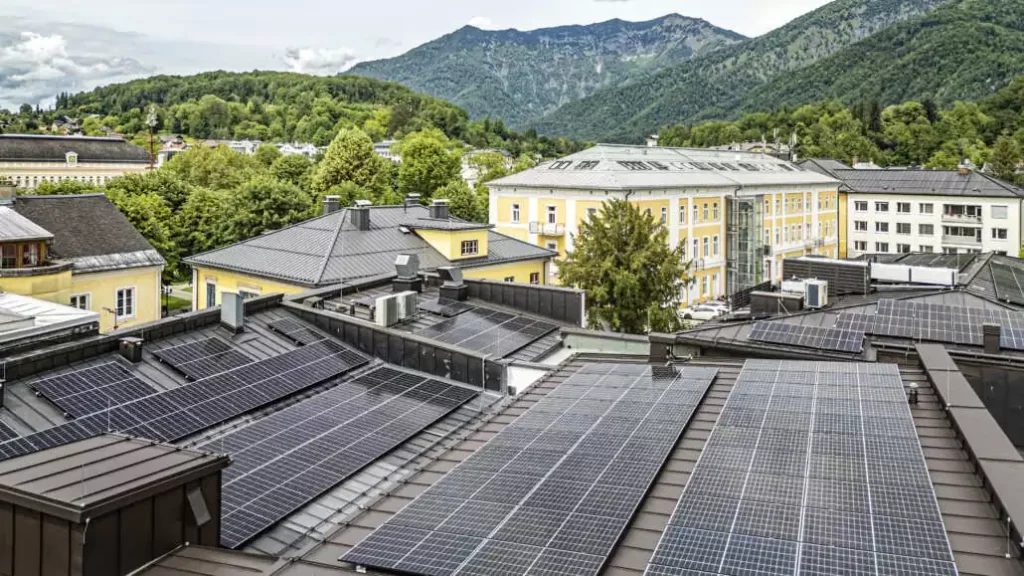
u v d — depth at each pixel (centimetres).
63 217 5403
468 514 1341
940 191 11712
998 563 1126
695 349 3180
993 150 16975
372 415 2097
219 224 9800
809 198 11388
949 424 1698
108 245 5403
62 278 4525
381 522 1404
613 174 8212
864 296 3966
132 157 19600
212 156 14762
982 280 4194
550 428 1759
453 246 5147
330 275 4494
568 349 3209
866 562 1084
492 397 2328
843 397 1809
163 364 2228
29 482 1148
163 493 1194
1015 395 2584
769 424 1669
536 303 3581
